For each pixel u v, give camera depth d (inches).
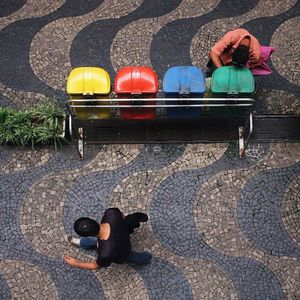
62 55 350.6
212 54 305.6
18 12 364.2
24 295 290.8
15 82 343.0
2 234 303.4
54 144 322.0
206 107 307.6
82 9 364.2
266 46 339.6
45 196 311.6
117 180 314.3
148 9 363.3
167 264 295.6
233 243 299.6
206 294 289.7
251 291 289.9
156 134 324.8
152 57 349.1
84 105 290.8
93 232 250.1
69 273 295.0
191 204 308.3
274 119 327.9
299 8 361.4
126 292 291.0
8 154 320.8
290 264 294.5
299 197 308.5
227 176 314.2
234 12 361.7
